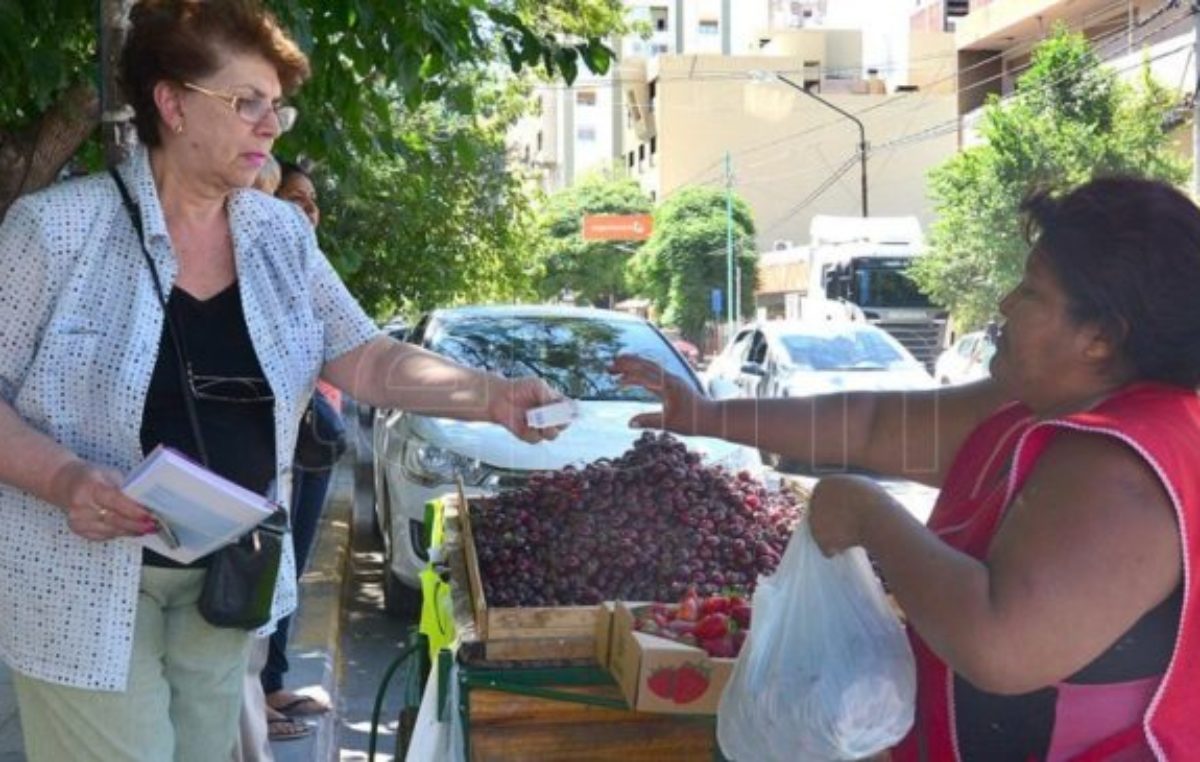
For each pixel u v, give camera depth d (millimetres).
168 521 2049
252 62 2248
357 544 8500
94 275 2217
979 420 2354
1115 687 1679
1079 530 1583
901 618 2328
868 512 1913
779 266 40750
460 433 5996
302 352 2461
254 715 3318
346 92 5289
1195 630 1638
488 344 6840
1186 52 25422
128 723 2236
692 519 3141
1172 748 1669
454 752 2740
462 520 3422
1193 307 1687
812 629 2053
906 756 2041
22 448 2066
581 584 2992
